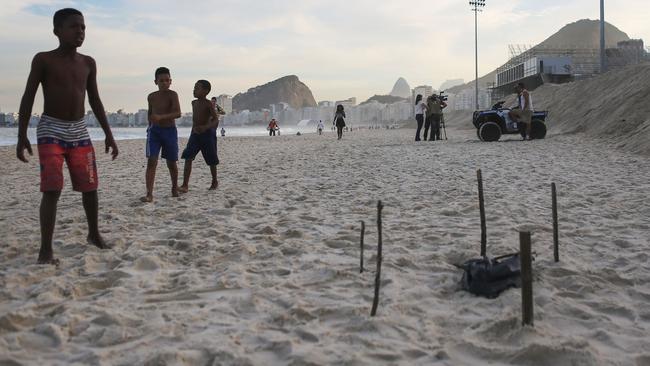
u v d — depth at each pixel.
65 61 4.19
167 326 2.85
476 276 3.43
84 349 2.60
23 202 7.68
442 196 7.38
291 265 4.12
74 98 4.22
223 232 5.23
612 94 20.84
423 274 3.89
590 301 3.27
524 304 2.76
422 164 11.79
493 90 65.19
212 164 8.40
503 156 12.96
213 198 7.56
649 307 3.21
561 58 49.56
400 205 6.76
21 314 2.96
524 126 18.05
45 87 4.14
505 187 8.09
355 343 2.67
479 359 2.52
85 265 4.08
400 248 4.52
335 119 28.52
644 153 12.23
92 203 4.58
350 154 15.59
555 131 21.86
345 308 3.09
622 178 8.76
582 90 25.61
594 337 2.75
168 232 5.24
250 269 4.01
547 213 6.02
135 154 19.31
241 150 20.61
